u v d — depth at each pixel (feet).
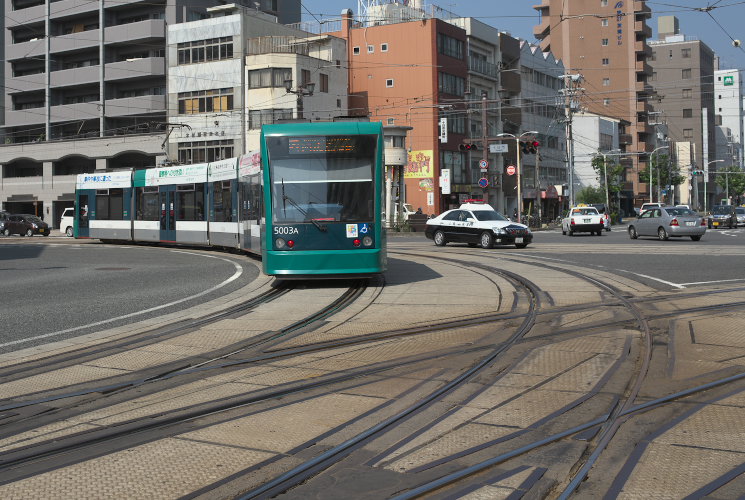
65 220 159.22
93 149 189.47
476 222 89.61
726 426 16.98
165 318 35.88
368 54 194.59
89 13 196.24
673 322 31.78
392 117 192.44
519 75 230.07
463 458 15.03
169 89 179.32
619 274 53.21
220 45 173.06
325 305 39.78
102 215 111.24
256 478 14.17
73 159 199.62
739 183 433.07
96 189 112.78
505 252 79.30
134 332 31.99
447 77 192.03
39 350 28.35
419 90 188.85
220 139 172.96
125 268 65.41
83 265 69.46
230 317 36.06
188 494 13.44
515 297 41.24
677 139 398.42
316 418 18.25
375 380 22.30
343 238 46.26
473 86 208.54
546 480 13.80
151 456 15.62
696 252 75.87
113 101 191.31
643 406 18.65
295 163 47.14
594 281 48.42
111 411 19.61
